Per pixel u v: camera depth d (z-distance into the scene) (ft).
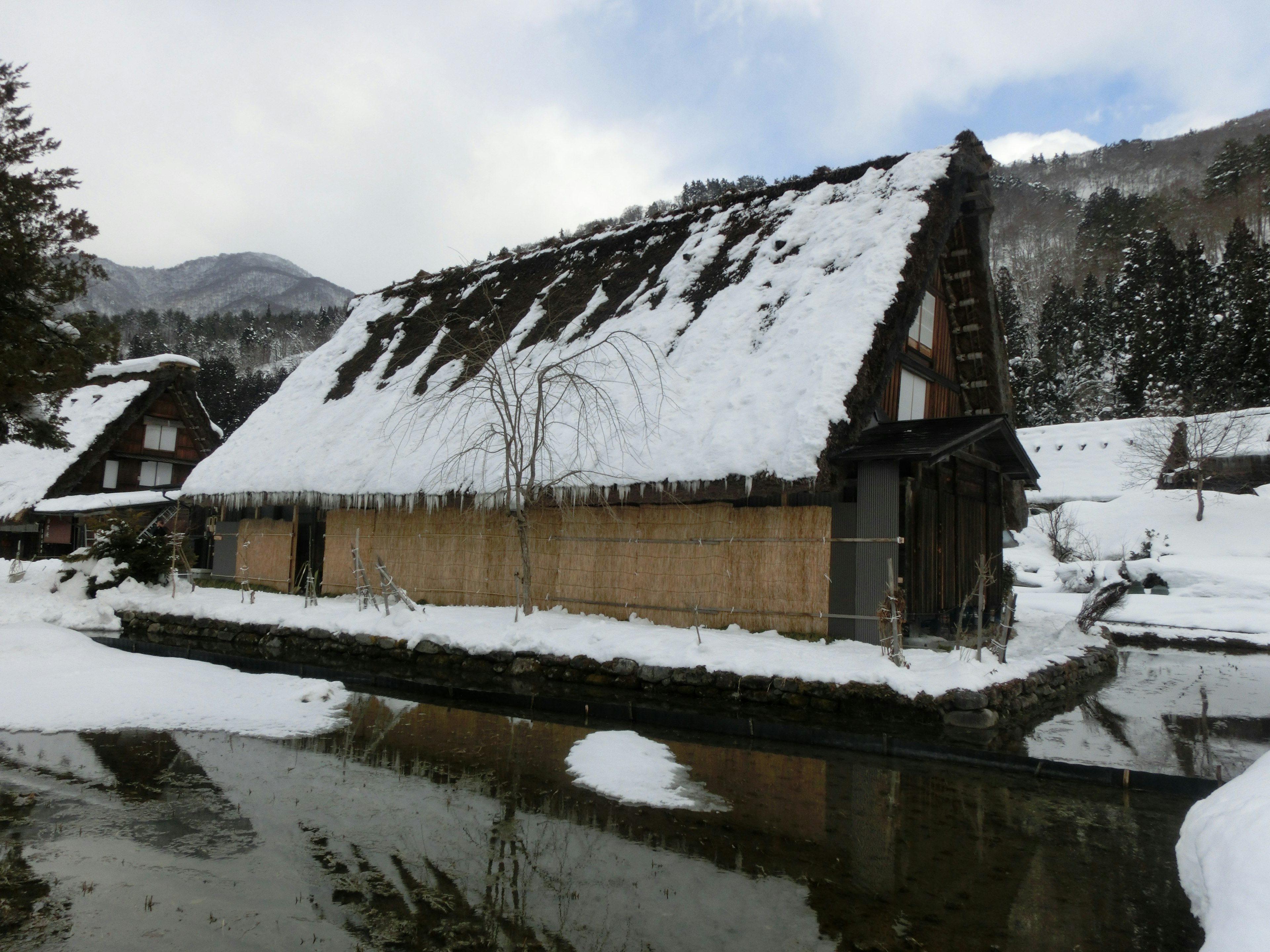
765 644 27.20
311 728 21.79
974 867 13.60
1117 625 52.16
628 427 32.58
